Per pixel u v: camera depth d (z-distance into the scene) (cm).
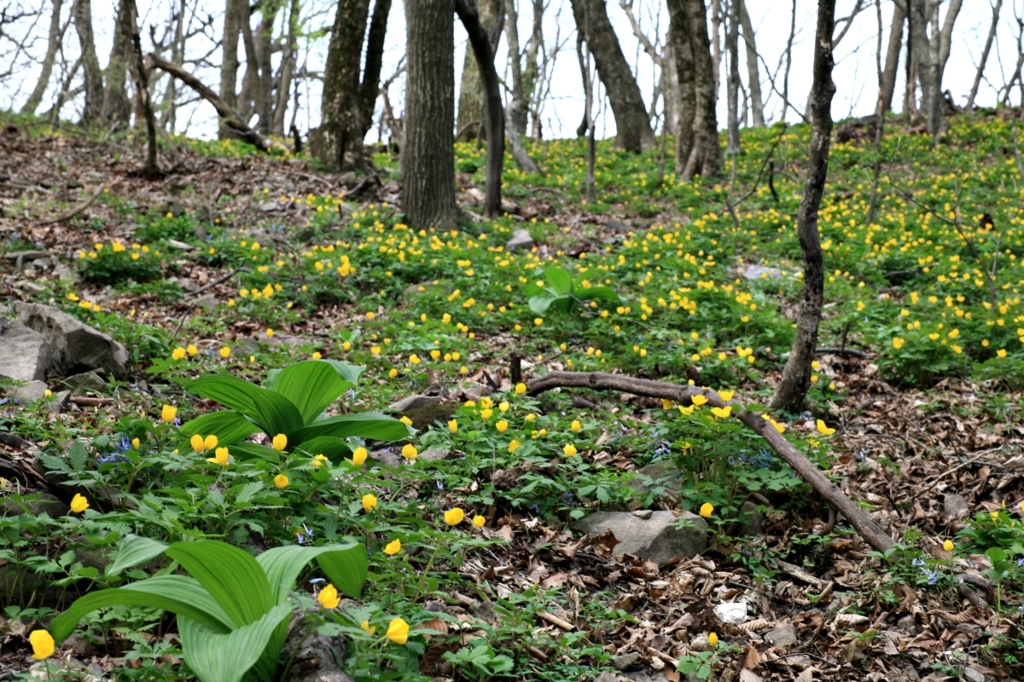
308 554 259
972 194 1723
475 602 361
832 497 461
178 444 400
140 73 1453
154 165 1501
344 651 280
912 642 387
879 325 899
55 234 1076
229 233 1150
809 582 438
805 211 595
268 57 3316
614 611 376
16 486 345
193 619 242
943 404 712
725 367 746
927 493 550
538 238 1394
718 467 499
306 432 429
